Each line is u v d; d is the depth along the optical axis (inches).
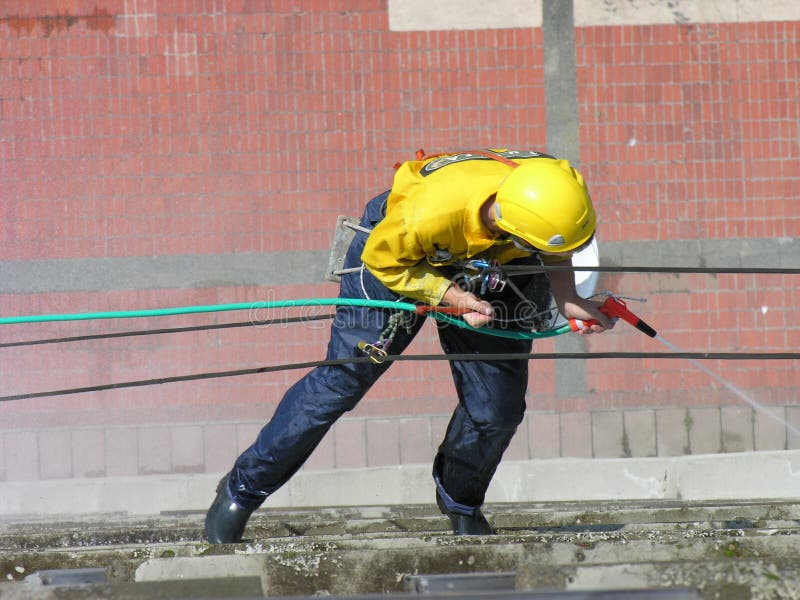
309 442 618.2
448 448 625.3
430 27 1220.5
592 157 1213.7
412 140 1212.5
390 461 1101.7
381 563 461.7
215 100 1203.2
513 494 1015.0
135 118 1194.6
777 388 1148.5
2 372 1120.2
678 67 1224.2
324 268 1181.1
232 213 1187.3
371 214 604.4
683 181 1207.6
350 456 1101.1
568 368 1140.5
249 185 1192.8
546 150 1215.6
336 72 1212.5
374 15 1219.2
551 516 743.1
